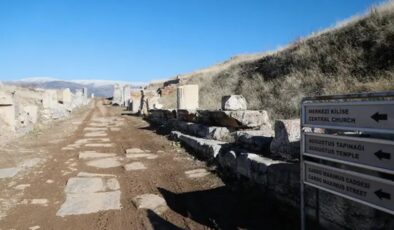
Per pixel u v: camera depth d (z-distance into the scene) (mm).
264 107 13859
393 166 2873
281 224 4789
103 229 4949
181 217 5320
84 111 34562
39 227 5027
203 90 24891
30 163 9125
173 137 13195
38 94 33312
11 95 12438
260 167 5824
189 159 9500
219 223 4980
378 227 3516
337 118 3447
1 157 9750
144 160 9711
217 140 9703
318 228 4328
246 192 6137
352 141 3270
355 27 14234
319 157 3689
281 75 16312
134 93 33875
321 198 4266
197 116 12312
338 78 12227
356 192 3250
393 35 11781
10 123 12453
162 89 35188
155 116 20594
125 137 14789
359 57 12461
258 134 7656
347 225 3869
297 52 16750
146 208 5738
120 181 7465
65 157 10148
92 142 13281
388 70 10672
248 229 4703
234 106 9859
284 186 5109
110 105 48875
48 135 15211
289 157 5906
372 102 3062
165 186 7004
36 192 6645
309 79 13711
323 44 15328
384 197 2971
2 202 6055
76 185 7102
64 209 5734
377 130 3014
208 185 6902
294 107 12242
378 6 13898
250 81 18750
